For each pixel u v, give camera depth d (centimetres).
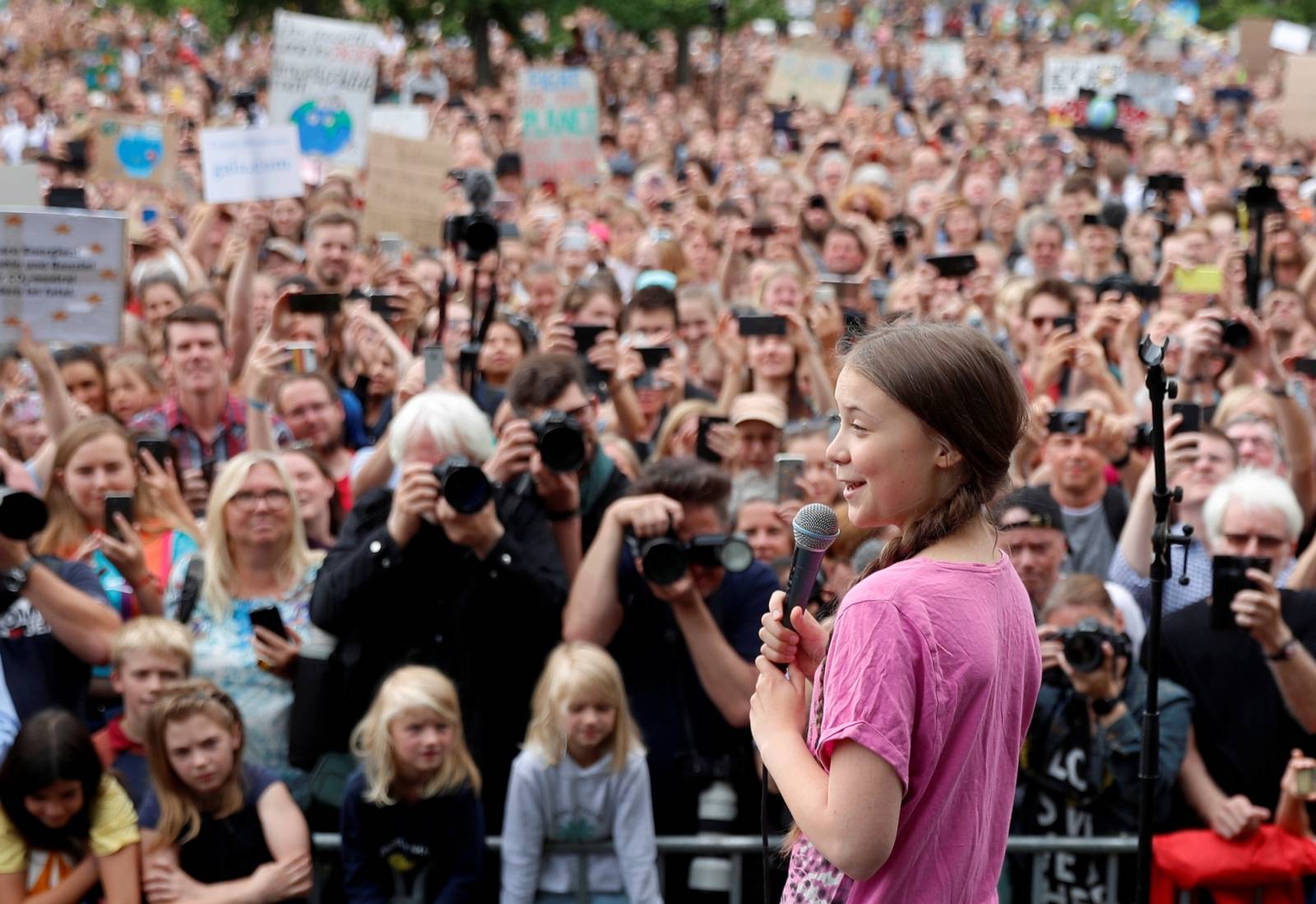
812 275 1009
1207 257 988
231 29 2683
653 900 436
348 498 653
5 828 416
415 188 937
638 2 2694
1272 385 645
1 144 1845
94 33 2816
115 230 625
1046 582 498
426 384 591
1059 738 449
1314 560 522
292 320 752
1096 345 693
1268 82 2694
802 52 1753
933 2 3703
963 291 912
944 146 1697
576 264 1013
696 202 1263
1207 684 463
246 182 968
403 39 2725
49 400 626
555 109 1257
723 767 456
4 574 460
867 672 212
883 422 219
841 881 228
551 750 434
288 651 465
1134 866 450
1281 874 436
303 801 459
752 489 569
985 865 225
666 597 439
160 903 419
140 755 457
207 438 684
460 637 455
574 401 518
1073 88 1875
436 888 436
